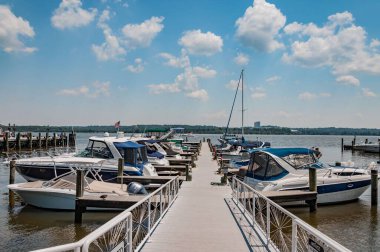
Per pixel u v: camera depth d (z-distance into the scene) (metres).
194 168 24.88
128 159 17.27
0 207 13.62
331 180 14.27
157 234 8.38
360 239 10.78
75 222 11.70
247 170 15.66
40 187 13.02
